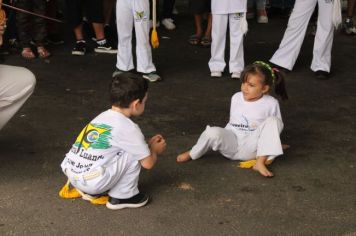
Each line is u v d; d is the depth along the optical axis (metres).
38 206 2.97
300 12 5.26
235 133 3.51
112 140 2.83
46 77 5.29
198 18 6.56
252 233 2.75
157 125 4.15
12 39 6.07
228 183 3.26
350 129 4.12
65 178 3.29
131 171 2.89
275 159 3.58
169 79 5.29
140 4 4.96
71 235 2.71
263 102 3.50
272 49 6.50
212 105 4.61
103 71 5.54
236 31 5.18
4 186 3.17
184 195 3.11
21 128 4.04
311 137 3.96
